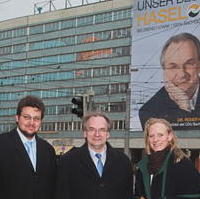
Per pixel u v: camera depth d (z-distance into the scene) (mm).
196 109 56281
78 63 74062
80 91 73375
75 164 5281
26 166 5203
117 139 66625
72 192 5258
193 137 56719
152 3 61656
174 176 5121
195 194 5090
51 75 77250
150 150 5395
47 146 5523
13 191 5109
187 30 58438
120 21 69938
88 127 5352
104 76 70812
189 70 57594
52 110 76250
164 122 5344
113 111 68875
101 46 71688
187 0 58688
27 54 80625
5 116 82062
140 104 60844
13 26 82750
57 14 77438
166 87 59094
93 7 73188
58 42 76875
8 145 5238
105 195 5199
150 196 5188
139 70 61688
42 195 5266
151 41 61375
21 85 80812
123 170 5371
